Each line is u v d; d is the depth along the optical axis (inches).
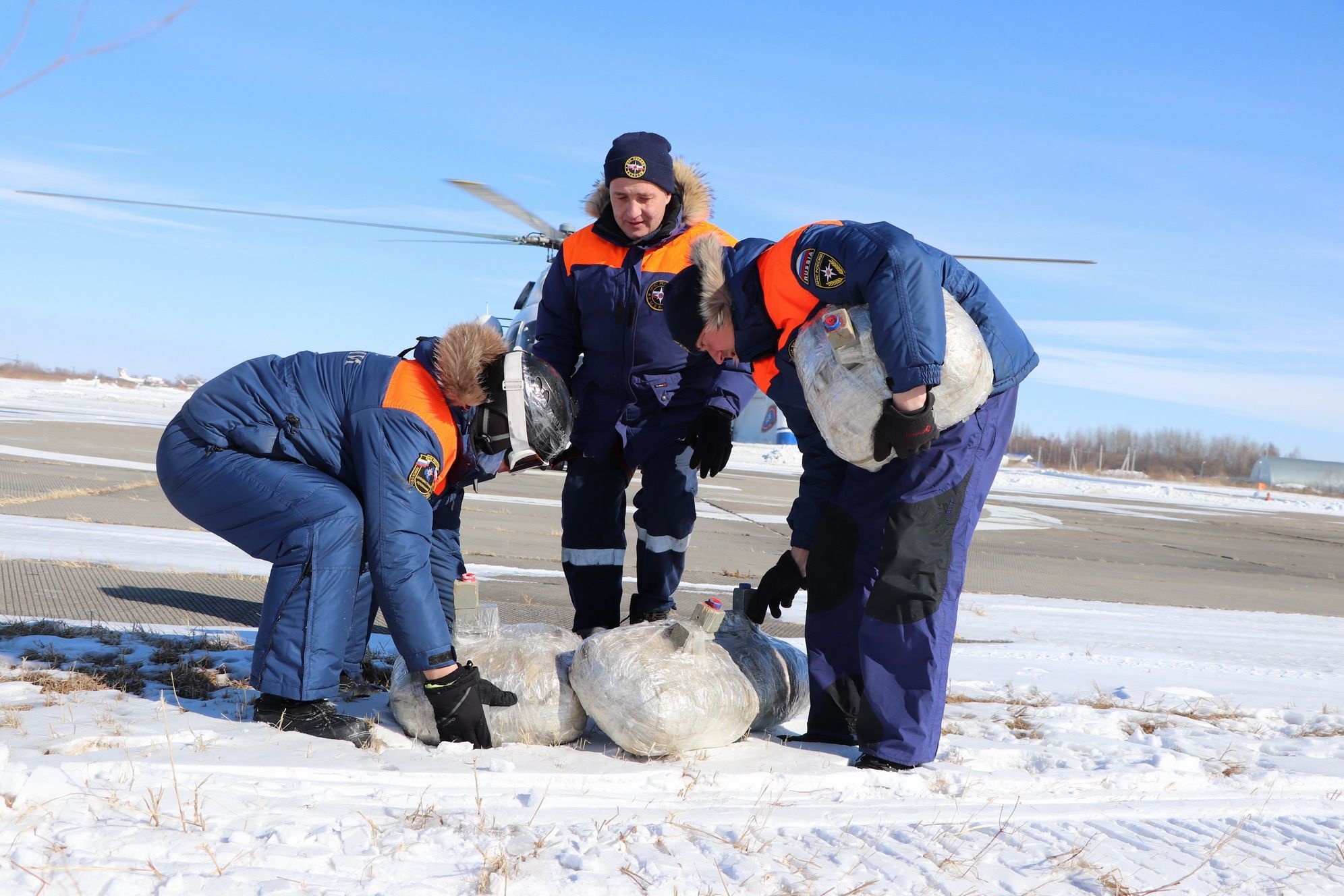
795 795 105.3
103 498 398.9
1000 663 208.4
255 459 118.9
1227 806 110.9
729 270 119.6
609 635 115.9
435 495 121.3
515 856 80.2
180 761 99.1
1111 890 82.6
